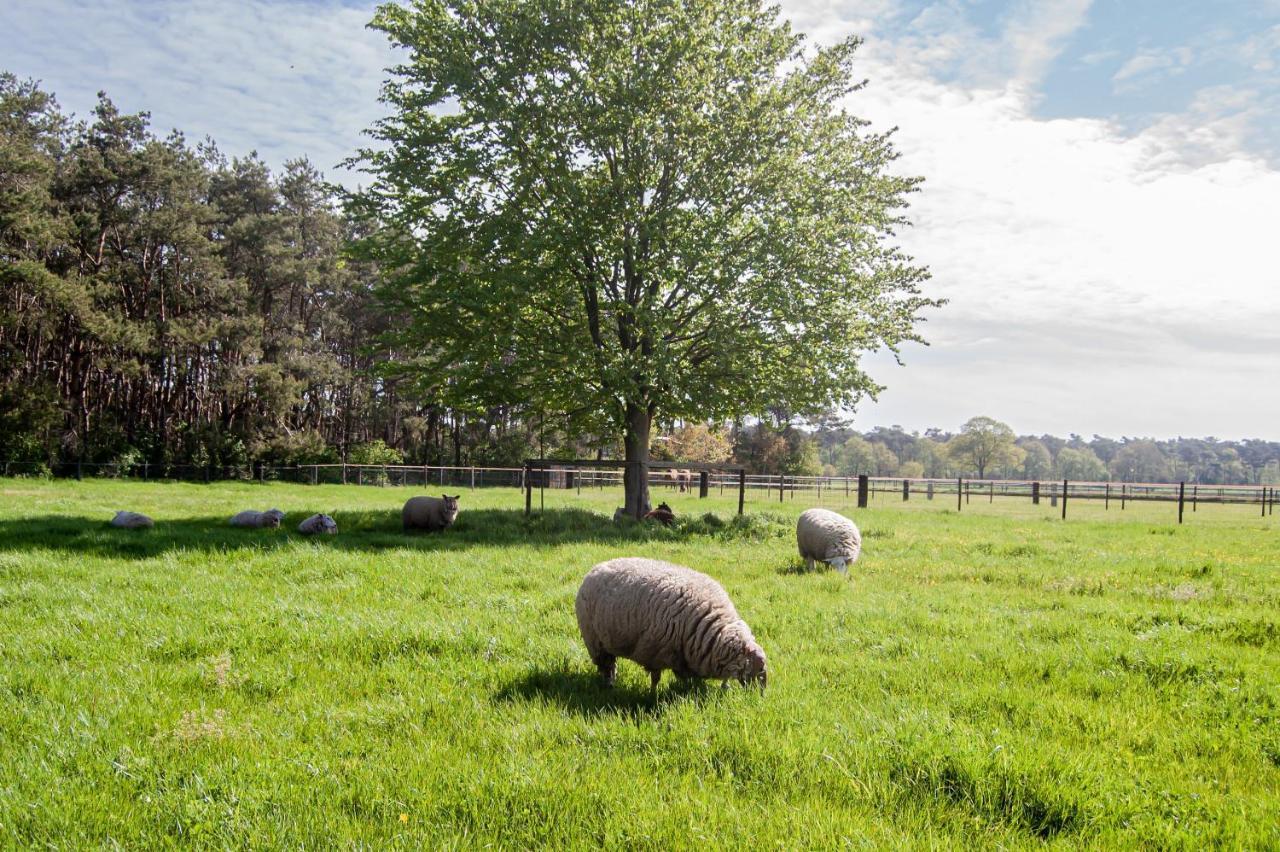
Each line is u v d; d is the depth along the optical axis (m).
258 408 50.06
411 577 11.09
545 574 11.70
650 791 4.36
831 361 20.53
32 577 10.55
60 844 3.73
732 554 14.38
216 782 4.36
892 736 4.98
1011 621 8.75
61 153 46.16
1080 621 8.65
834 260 20.09
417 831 3.86
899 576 12.01
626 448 21.59
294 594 9.76
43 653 6.90
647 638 6.16
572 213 19.42
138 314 45.25
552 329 21.38
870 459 142.38
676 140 19.67
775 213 20.06
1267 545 16.89
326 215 53.56
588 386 20.17
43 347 44.66
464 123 20.22
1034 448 171.00
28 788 4.27
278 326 50.28
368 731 5.26
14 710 5.46
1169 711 5.81
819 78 20.91
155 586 10.10
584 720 5.51
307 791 4.27
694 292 19.89
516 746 4.99
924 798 4.27
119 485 34.22
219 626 7.94
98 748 4.84
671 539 16.89
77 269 42.09
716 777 4.61
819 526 12.80
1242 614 8.83
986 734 5.10
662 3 19.16
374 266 53.31
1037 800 4.20
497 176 20.30
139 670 6.48
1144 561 13.64
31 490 28.00
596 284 20.11
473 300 18.56
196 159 49.31
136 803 4.16
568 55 20.19
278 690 6.07
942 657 7.18
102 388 48.75
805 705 5.70
